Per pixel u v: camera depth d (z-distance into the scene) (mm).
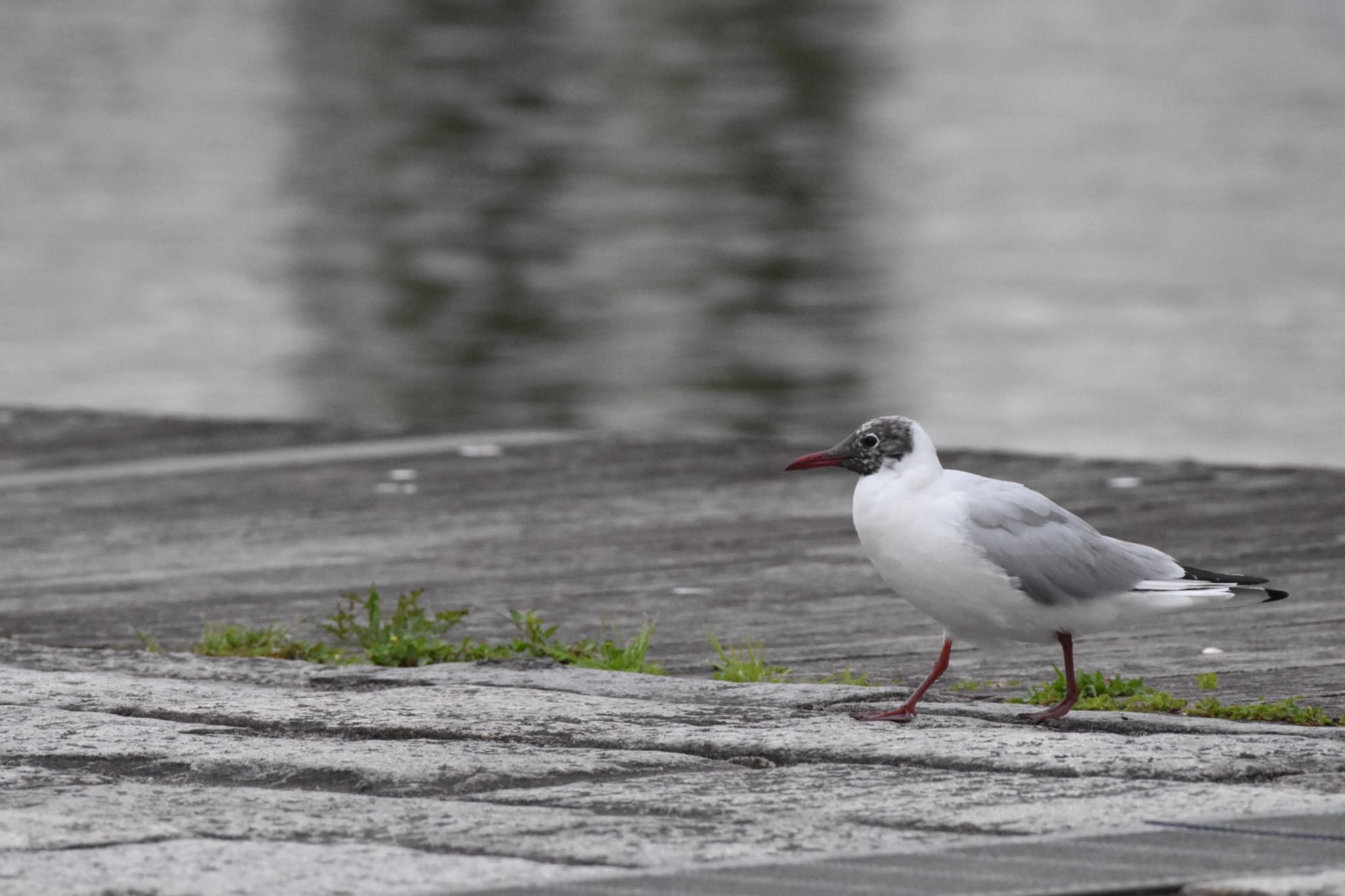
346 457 15945
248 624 10391
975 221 42969
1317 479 14242
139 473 15422
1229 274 37875
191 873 5469
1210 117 61531
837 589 11078
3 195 46594
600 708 7848
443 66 61250
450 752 7059
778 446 16078
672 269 36594
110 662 9266
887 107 58875
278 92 62031
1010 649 9305
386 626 9617
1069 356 31203
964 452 15531
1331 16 97812
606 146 49031
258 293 35656
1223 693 8438
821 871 5461
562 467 15383
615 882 5383
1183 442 26391
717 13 70375
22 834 5875
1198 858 5543
